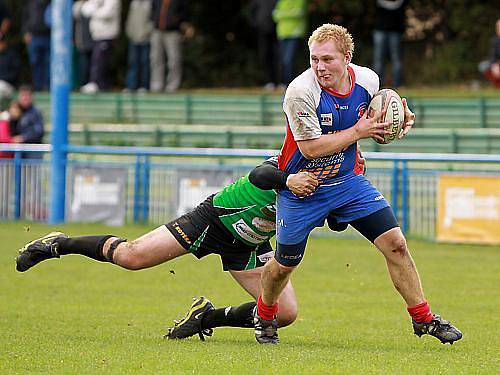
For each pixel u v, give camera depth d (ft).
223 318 67.36
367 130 59.36
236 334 72.69
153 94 232.12
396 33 214.28
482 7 285.23
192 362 57.93
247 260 65.51
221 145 203.62
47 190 158.61
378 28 214.07
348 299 91.97
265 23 230.68
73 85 259.80
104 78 236.63
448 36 290.97
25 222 158.61
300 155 60.80
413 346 67.21
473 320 79.97
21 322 75.97
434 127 211.61
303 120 59.00
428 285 100.68
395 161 137.28
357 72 60.34
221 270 112.27
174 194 149.07
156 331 72.59
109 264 115.96
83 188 155.43
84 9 237.45
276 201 62.23
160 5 232.12
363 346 66.95
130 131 212.43
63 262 117.39
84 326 74.38
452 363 59.11
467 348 66.49
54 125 156.56
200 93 244.63
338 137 59.21
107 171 153.79
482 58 281.33
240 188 62.95
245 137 202.49
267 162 62.95
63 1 157.99
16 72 242.37
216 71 303.07
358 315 82.58
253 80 301.02
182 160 168.04
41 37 238.48
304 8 218.18
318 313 83.61
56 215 156.56
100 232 143.13
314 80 59.36
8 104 231.30
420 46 292.40
